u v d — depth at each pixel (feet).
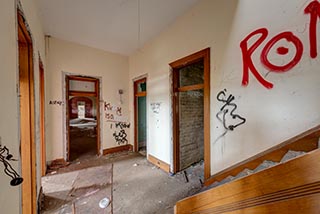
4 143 2.87
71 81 13.70
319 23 4.81
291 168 1.60
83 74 13.64
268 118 6.03
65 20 10.19
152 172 11.14
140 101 16.76
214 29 8.02
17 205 3.50
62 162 12.52
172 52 10.74
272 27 5.85
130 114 16.48
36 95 7.20
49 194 8.36
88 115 44.86
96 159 13.82
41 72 10.46
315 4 4.87
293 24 5.33
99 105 14.66
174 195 8.38
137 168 11.85
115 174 10.84
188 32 9.50
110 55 15.19
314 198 1.39
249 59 6.57
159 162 12.01
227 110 7.49
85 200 7.88
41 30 9.82
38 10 8.61
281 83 5.66
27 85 6.26
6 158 2.66
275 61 5.79
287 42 5.48
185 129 11.63
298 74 5.26
